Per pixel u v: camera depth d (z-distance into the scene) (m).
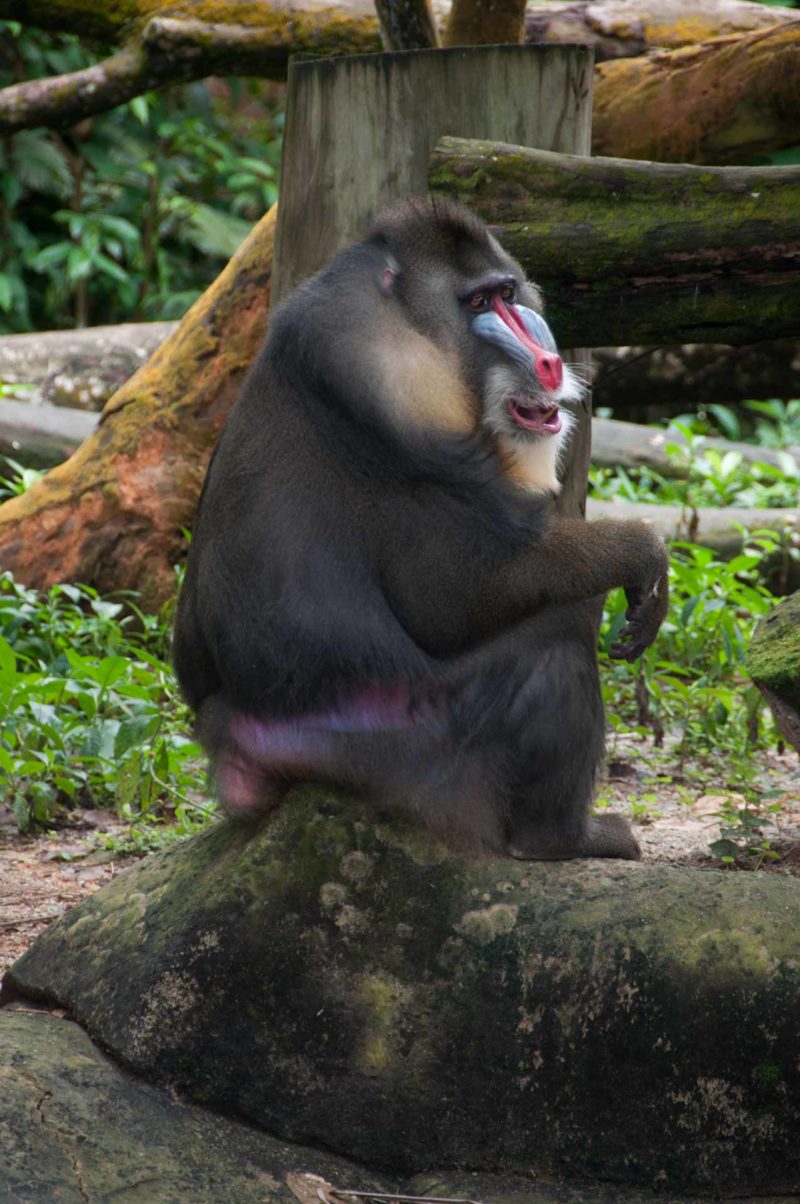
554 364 6.98
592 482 19.59
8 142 32.16
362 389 6.76
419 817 6.90
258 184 34.09
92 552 15.12
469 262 7.14
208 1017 6.63
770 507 19.92
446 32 13.93
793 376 22.64
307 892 6.75
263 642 6.84
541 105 9.55
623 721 13.84
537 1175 6.42
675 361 22.59
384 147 9.71
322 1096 6.58
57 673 12.84
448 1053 6.52
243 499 6.91
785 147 14.80
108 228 31.55
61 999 7.00
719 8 15.73
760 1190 6.21
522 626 6.95
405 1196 6.25
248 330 14.92
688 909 6.43
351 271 7.00
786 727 8.24
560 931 6.50
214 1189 6.08
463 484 6.81
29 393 21.80
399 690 6.86
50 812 11.15
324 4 16.11
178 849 7.48
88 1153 6.02
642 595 7.04
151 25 16.50
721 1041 6.20
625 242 8.48
